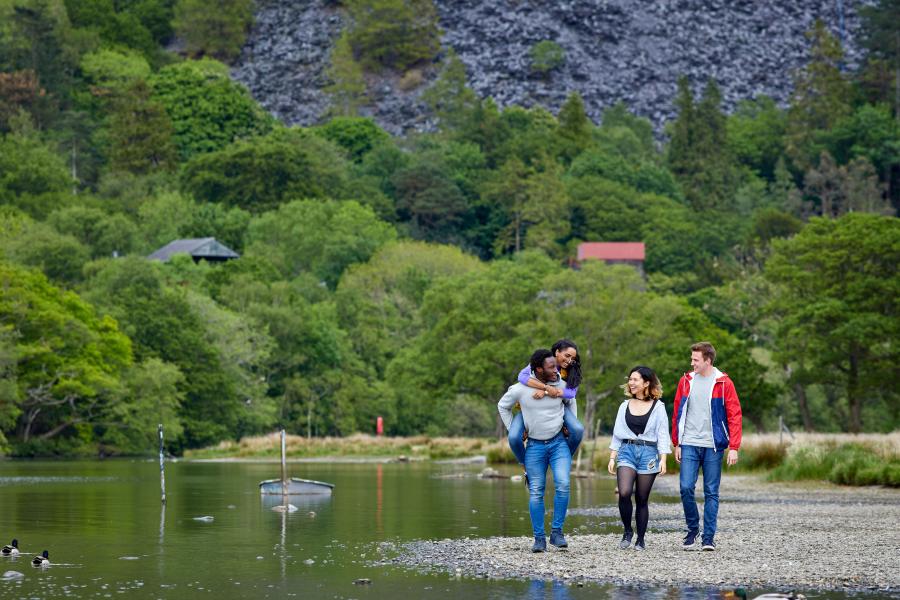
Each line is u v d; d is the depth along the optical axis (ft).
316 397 580.30
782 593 59.11
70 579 65.46
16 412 369.30
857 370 406.62
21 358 382.83
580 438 77.97
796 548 77.56
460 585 62.85
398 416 609.01
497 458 278.67
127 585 63.21
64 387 396.78
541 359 77.20
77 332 406.41
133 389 434.71
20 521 102.42
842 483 160.04
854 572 66.28
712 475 77.56
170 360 480.64
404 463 292.40
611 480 187.32
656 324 427.74
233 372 517.96
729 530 91.61
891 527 93.76
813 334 408.05
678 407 78.89
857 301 402.93
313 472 226.17
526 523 100.73
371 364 634.43
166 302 498.69
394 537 87.66
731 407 77.46
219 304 601.62
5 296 393.29
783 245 423.23
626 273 438.40
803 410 422.41
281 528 95.45
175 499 134.92
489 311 455.22
